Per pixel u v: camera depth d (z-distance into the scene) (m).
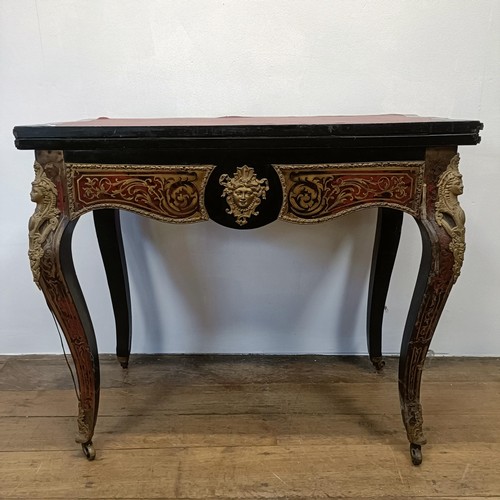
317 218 0.79
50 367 1.27
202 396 1.13
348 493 0.84
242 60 1.12
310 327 1.31
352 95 1.14
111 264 1.15
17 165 1.19
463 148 1.16
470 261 1.24
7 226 1.23
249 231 1.23
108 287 1.27
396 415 1.05
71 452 0.95
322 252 1.25
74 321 0.84
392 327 1.30
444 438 0.98
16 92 1.14
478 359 1.30
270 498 0.83
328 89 1.14
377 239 1.13
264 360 1.30
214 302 1.29
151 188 0.78
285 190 0.78
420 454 0.90
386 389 1.15
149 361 1.30
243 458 0.92
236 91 1.14
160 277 1.28
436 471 0.89
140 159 0.77
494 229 1.21
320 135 0.74
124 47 1.12
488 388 1.16
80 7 1.09
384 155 0.77
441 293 0.81
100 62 1.12
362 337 1.32
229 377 1.21
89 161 0.77
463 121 0.76
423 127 0.74
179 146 0.75
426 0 1.08
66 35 1.11
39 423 1.04
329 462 0.91
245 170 0.77
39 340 1.32
